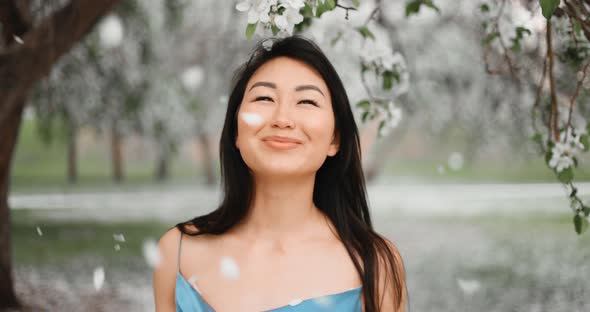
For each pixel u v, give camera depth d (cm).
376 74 205
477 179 2050
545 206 1271
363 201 154
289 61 137
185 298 138
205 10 950
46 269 674
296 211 142
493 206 1302
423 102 916
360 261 140
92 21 386
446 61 855
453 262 727
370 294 138
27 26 386
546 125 215
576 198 178
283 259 138
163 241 149
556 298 546
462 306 540
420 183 1959
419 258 757
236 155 148
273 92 133
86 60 673
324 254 140
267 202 142
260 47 145
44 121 706
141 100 784
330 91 141
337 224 148
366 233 148
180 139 1141
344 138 148
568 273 629
